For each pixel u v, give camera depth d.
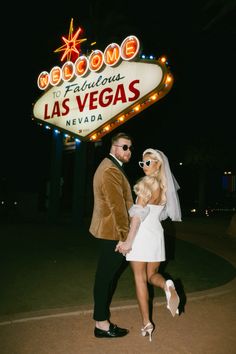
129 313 4.35
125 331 3.75
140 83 10.20
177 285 5.82
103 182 3.60
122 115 10.77
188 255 8.27
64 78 12.49
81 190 12.85
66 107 12.53
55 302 4.80
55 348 3.44
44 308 4.58
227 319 4.26
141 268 3.81
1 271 6.36
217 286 5.79
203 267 7.13
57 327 3.90
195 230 13.13
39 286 5.51
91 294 5.15
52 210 14.48
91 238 10.29
